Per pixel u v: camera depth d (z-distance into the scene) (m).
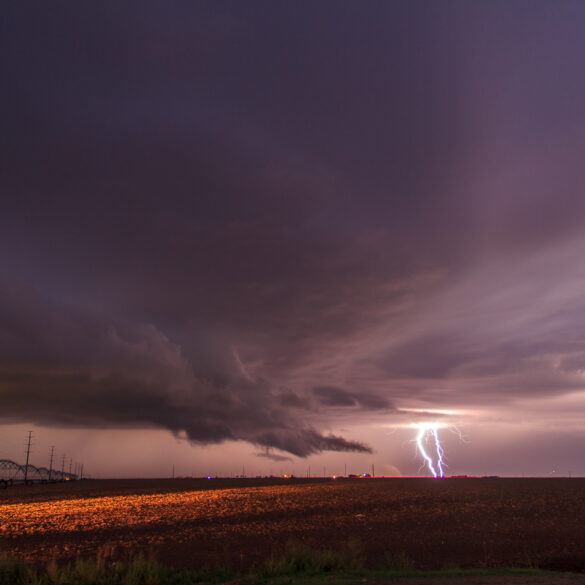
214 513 46.75
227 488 96.81
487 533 30.61
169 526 37.47
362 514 43.38
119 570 17.00
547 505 46.81
